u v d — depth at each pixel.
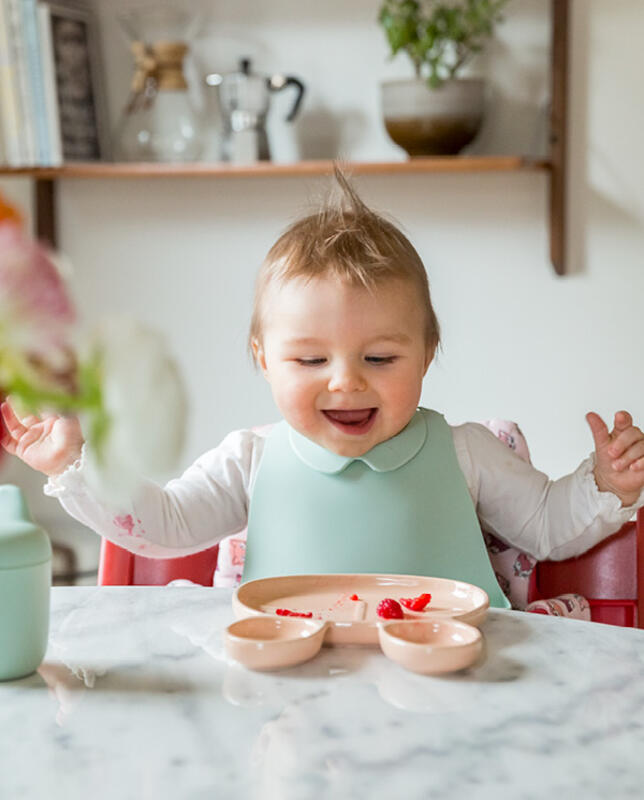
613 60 2.01
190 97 2.08
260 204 2.18
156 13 2.00
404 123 1.94
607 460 1.10
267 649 0.68
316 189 2.14
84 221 2.25
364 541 1.08
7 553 0.66
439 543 1.10
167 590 0.88
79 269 2.26
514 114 2.05
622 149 2.03
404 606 0.83
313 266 1.07
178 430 0.50
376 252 1.08
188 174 1.98
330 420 1.09
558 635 0.77
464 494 1.13
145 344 0.50
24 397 0.50
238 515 1.18
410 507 1.10
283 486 1.11
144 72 2.05
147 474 0.50
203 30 2.16
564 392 2.12
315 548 1.08
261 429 1.24
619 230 2.06
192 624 0.79
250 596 0.84
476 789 0.53
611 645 0.75
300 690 0.66
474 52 2.00
